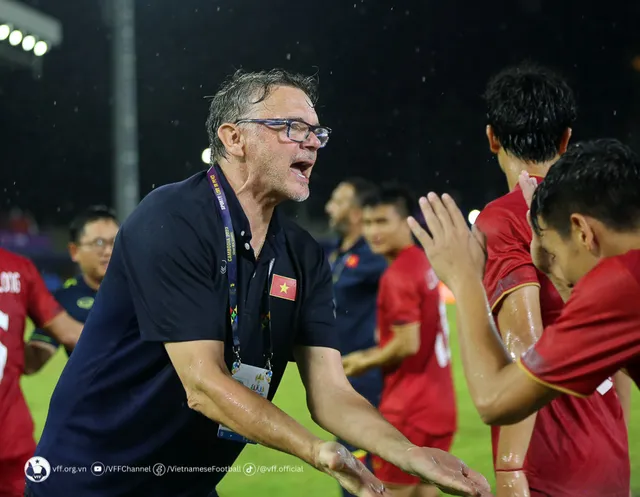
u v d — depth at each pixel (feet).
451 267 6.93
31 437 12.03
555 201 6.44
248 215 7.89
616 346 6.25
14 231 63.31
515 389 6.49
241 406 7.03
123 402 7.89
